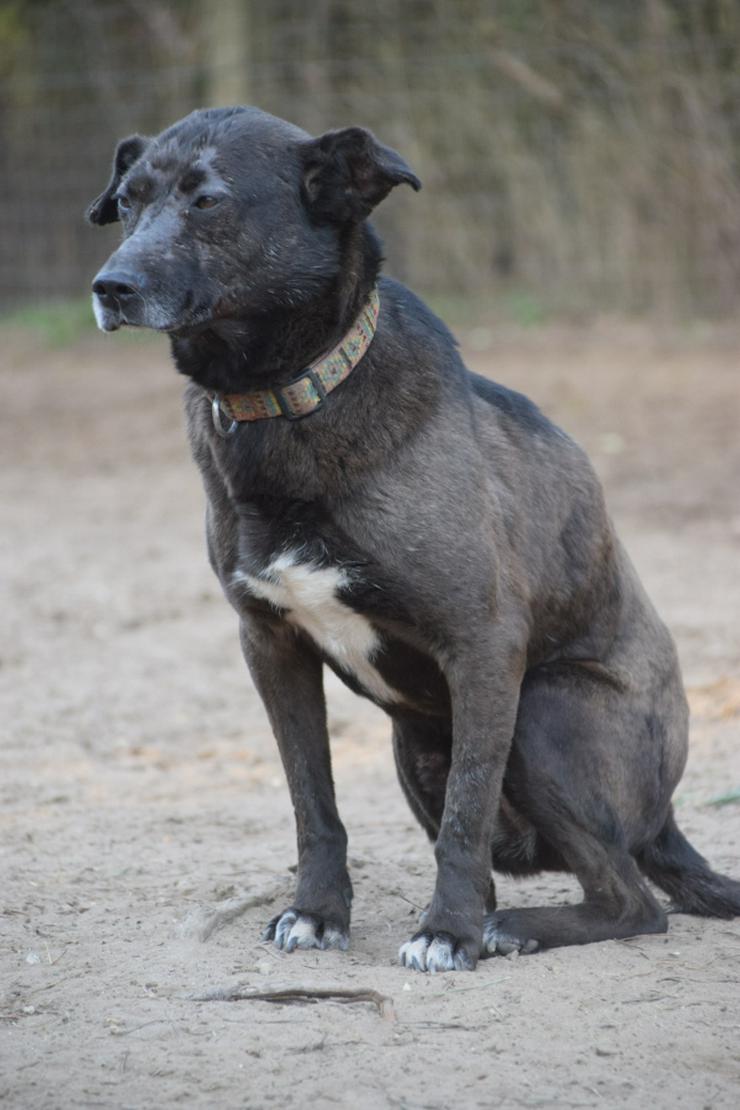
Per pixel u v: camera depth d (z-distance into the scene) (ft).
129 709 41.06
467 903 22.47
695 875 25.23
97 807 32.63
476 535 22.84
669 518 58.03
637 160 90.84
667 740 25.12
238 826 31.22
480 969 22.02
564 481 25.09
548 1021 19.84
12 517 62.75
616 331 89.76
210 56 99.91
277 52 98.37
